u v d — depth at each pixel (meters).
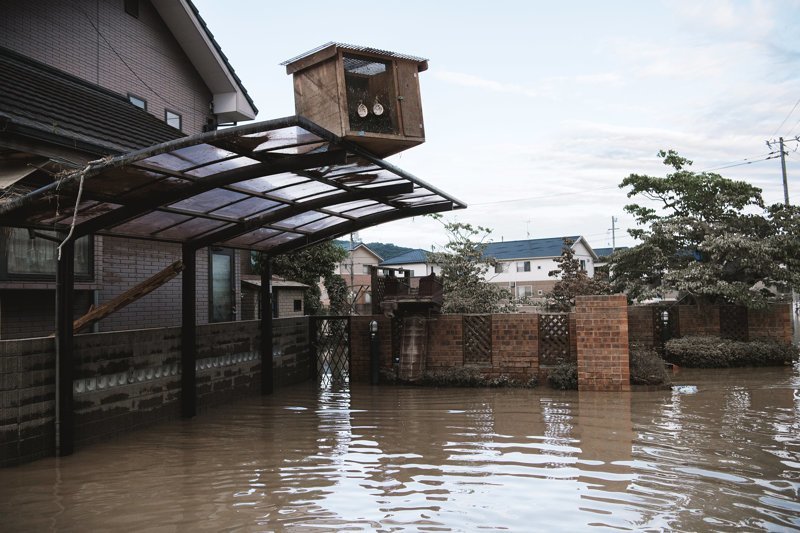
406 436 6.88
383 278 11.88
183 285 8.15
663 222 14.92
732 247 13.36
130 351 7.06
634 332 13.60
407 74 6.85
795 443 6.32
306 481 5.20
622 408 8.33
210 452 6.18
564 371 10.24
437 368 11.12
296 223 9.34
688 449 6.13
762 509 4.45
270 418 7.99
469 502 4.66
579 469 5.50
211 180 6.35
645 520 4.26
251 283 18.17
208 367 8.66
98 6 10.91
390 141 6.65
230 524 4.22
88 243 8.63
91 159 8.11
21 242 7.67
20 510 4.48
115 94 10.76
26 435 5.66
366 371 11.60
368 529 4.13
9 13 9.20
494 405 8.76
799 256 13.68
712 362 12.47
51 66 9.60
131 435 6.96
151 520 4.29
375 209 9.55
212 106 14.17
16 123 6.75
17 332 7.91
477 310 15.19
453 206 9.38
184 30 12.85
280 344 10.86
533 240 42.16
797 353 12.59
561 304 14.59
